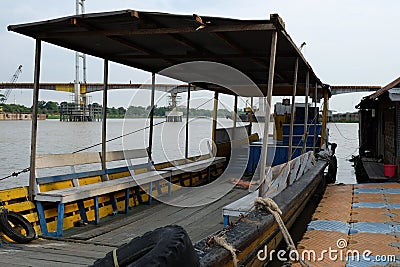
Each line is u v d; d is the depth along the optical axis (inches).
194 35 221.6
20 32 212.5
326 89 470.3
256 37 217.8
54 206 220.4
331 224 260.2
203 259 114.5
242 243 142.9
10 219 191.8
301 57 268.4
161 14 182.2
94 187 233.6
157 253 90.4
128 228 225.3
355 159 797.2
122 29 203.3
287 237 172.2
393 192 371.2
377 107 652.7
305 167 338.0
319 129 492.7
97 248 185.2
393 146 489.7
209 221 240.8
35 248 179.0
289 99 522.6
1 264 154.4
